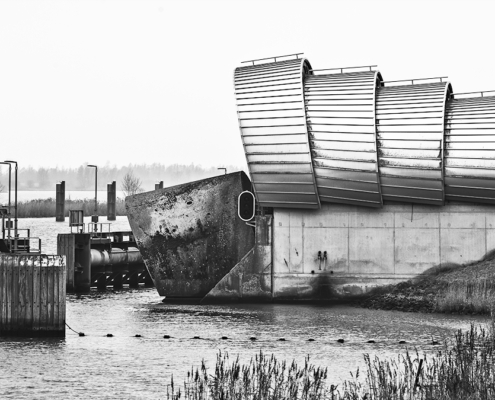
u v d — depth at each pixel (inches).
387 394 1092.5
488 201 2150.6
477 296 2011.6
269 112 2187.5
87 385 1325.0
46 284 1678.2
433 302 2068.2
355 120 2143.2
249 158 2228.1
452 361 1243.2
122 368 1438.2
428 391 1117.1
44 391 1291.8
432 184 2138.3
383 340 1684.3
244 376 1139.9
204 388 1208.2
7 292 1672.0
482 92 2214.6
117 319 1988.2
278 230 2257.6
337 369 1419.8
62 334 1689.2
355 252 2224.4
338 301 2226.9
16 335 1679.4
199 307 2208.4
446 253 2190.0
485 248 2176.4
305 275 2244.1
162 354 1550.2
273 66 2215.8
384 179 2165.4
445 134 2148.1
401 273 2204.7
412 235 2202.3
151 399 1244.5
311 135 2174.0
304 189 2201.0
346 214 2228.1
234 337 1729.8
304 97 2172.7
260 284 2263.8
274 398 1109.1
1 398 1252.5
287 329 1823.3
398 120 2145.7
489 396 1074.7
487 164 2113.7
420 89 2171.5
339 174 2172.7
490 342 1315.2
